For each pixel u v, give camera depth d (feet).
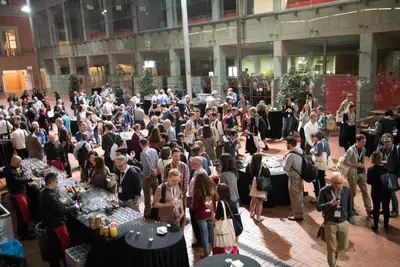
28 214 23.62
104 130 30.42
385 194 21.81
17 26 135.23
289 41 63.93
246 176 26.91
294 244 21.26
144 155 24.35
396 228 22.62
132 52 102.06
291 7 60.13
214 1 74.38
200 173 18.60
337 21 53.88
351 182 23.80
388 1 47.52
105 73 119.65
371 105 48.44
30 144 32.83
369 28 50.16
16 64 135.64
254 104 62.44
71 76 101.91
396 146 23.85
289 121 45.39
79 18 129.08
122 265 17.19
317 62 62.64
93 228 17.65
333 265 17.79
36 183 24.41
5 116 47.55
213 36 75.72
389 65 52.65
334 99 52.03
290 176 23.85
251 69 78.07
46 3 144.15
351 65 57.31
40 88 111.96
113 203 20.33
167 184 19.13
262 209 26.48
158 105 48.08
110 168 29.86
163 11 101.35
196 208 18.69
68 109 87.86
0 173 35.68
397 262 19.01
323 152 25.80
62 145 32.01
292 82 50.11
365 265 18.80
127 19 104.37
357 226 23.02
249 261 13.84
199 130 32.58
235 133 30.91
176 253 15.78
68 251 17.81
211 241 19.20
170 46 88.02
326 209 17.34
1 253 17.78
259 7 65.67
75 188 22.31
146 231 16.89
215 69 77.15
